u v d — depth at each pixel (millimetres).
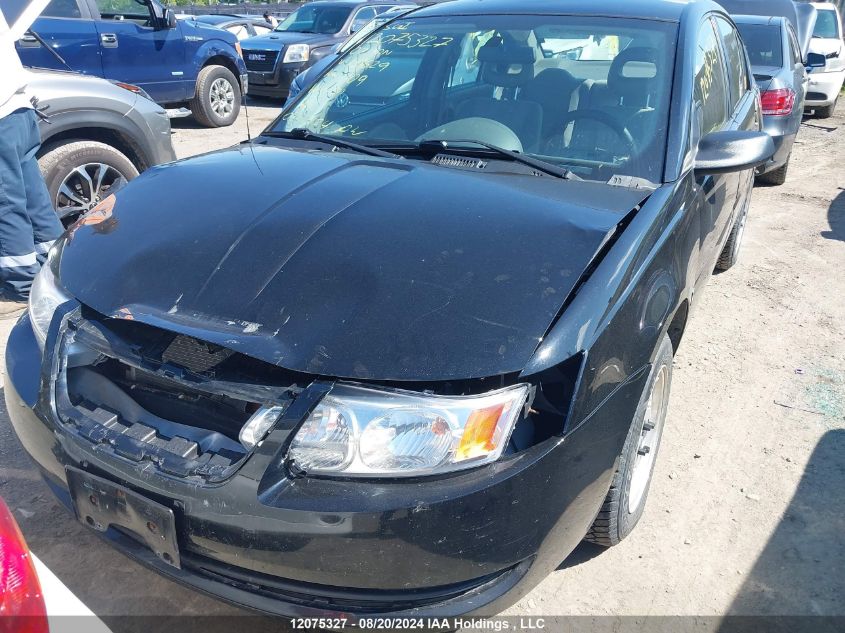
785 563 2619
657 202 2453
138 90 5242
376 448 1746
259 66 11344
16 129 3971
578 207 2342
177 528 1835
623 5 3207
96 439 1952
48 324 2246
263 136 3223
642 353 2139
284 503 1717
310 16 12570
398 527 1712
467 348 1823
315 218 2238
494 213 2256
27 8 4000
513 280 1987
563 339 1887
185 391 2012
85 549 2580
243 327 1920
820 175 8438
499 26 3225
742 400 3682
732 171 2725
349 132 3121
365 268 2021
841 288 5156
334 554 1731
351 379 1799
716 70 3461
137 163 5273
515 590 1900
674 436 3363
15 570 1462
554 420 1894
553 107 2916
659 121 2756
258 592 1836
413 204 2307
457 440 1760
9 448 3074
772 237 6203
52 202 4738
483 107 3008
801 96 7395
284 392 1821
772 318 4641
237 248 2148
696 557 2635
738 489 3006
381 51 3424
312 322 1903
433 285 1964
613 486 2305
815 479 3078
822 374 3959
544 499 1850
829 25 12039
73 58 7738
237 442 1888
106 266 2234
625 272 2117
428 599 1808
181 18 9102
